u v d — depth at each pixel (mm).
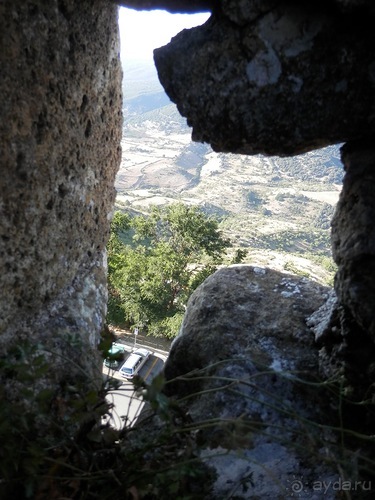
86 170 1966
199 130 1596
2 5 1366
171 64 1553
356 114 1459
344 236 1479
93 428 1519
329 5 1414
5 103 1437
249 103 1495
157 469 1309
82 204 1989
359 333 1572
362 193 1467
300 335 1872
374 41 1407
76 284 2047
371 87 1430
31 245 1686
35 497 1271
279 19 1439
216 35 1512
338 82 1440
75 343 1558
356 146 1548
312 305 2012
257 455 1589
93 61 1861
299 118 1484
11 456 1227
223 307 1990
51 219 1772
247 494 1494
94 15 1809
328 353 1731
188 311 2117
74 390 1517
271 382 1747
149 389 1183
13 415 1351
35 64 1534
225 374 1775
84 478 1246
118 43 2059
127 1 1699
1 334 1604
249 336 1890
